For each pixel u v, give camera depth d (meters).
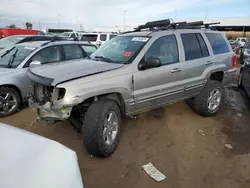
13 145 1.50
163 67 3.76
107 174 2.83
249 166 3.05
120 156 3.23
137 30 4.66
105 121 3.05
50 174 1.31
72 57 6.08
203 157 3.25
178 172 2.89
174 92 4.01
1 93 4.55
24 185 1.17
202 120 4.59
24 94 4.91
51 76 2.95
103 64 3.45
